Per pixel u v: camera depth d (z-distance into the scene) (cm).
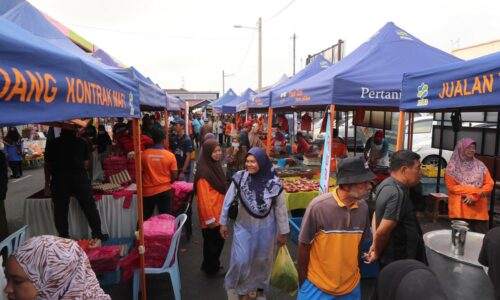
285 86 776
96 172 726
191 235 570
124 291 387
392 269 136
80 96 170
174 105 1028
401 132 348
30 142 1359
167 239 341
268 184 322
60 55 155
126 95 269
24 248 137
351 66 482
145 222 371
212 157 399
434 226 621
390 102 452
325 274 238
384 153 753
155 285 403
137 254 345
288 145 1213
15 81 120
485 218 482
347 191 229
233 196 322
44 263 135
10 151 1106
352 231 235
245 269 320
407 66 484
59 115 148
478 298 222
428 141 1056
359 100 449
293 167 734
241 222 320
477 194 476
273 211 327
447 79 275
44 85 137
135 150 327
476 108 381
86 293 145
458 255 257
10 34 129
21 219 682
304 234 240
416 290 121
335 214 232
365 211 241
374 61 492
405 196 265
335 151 700
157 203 474
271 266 335
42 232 476
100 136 860
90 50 572
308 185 582
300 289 255
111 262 391
